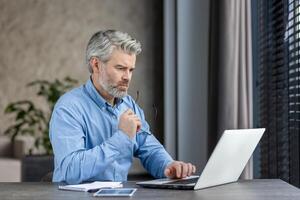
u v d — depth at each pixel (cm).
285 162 325
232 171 192
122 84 205
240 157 192
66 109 205
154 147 226
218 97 347
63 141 196
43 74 592
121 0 594
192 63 434
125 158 215
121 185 184
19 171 471
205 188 180
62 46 593
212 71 362
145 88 597
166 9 491
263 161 362
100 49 204
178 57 435
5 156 518
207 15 432
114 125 216
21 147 498
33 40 590
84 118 210
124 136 191
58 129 199
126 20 595
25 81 589
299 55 297
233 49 338
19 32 588
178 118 437
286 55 319
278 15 330
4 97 588
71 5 592
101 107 215
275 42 336
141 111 238
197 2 433
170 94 490
